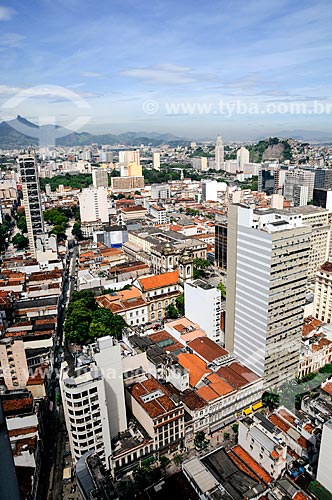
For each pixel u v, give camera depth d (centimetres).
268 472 9025
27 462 8894
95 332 14750
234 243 12344
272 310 11562
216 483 8644
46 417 11488
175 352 13575
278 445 8975
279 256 11088
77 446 8944
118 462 9469
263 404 12269
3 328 14562
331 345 13950
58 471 9894
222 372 12256
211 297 14262
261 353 12081
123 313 16988
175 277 18862
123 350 12031
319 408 10975
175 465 9969
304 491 8712
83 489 7125
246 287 12162
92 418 8844
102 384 8806
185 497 8581
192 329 14688
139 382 10975
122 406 10012
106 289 19312
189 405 10756
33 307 16962
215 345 13450
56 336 15525
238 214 11912
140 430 10188
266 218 11906
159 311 18175
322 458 8719
